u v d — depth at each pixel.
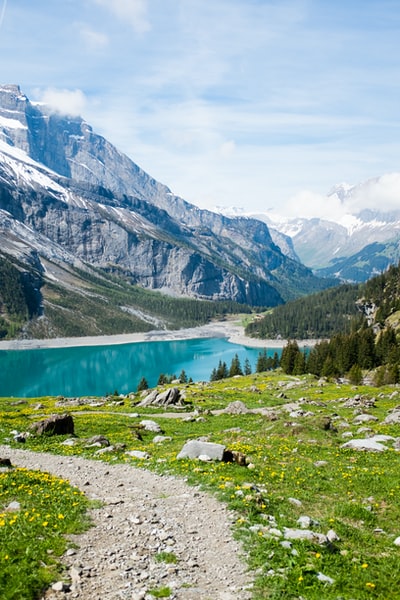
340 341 147.75
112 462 25.69
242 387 93.19
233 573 12.77
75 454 28.34
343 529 15.91
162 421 48.03
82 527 15.36
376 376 106.19
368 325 194.75
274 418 46.88
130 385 186.50
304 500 19.14
